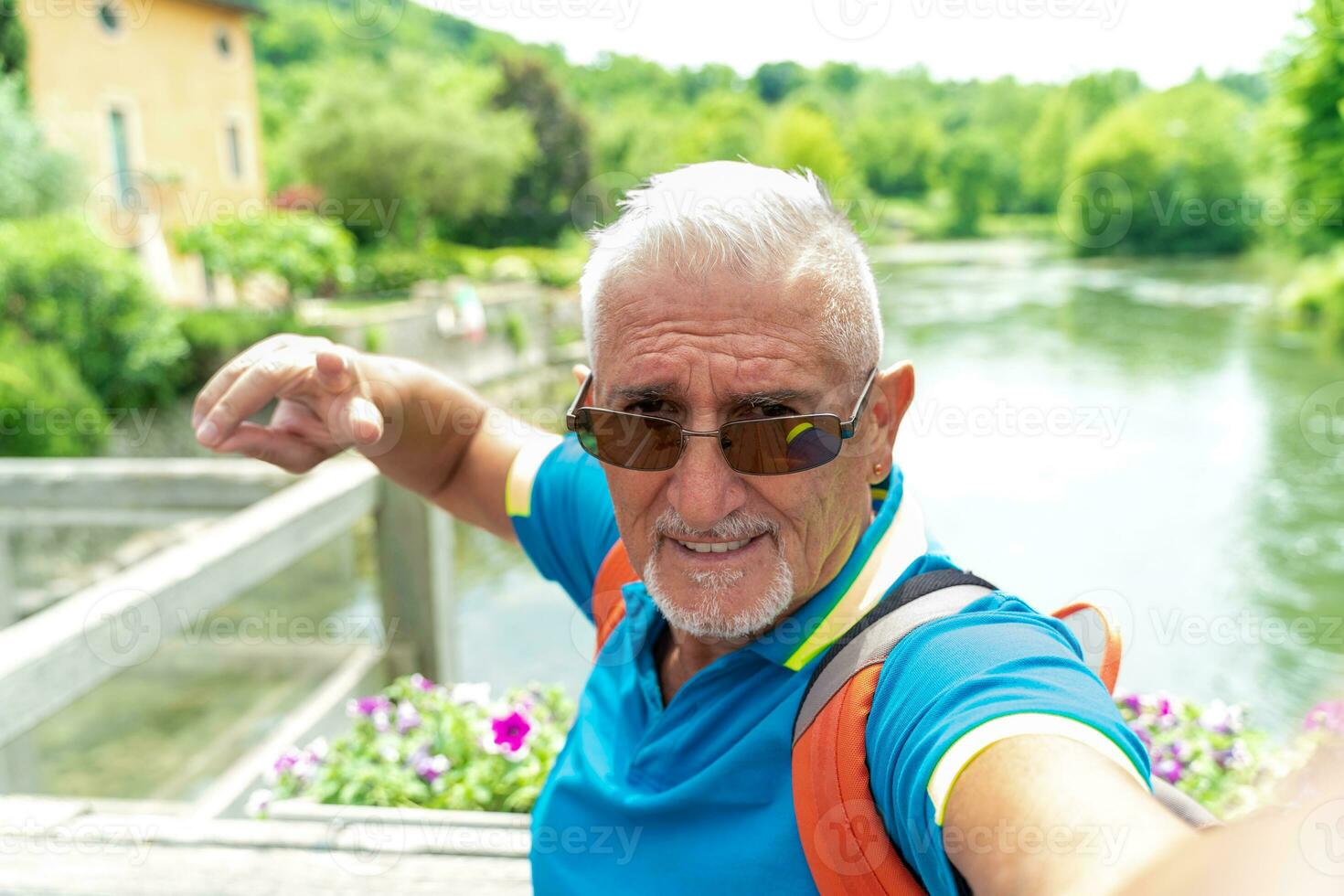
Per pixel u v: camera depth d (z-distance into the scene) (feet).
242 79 71.51
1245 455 41.32
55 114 54.54
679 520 3.17
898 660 2.80
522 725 7.37
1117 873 1.77
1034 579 29.01
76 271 36.68
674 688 3.80
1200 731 7.20
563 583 4.71
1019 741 2.24
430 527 11.79
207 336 42.50
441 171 67.97
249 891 4.60
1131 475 38.96
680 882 3.17
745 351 2.98
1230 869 1.37
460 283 60.80
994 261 98.89
